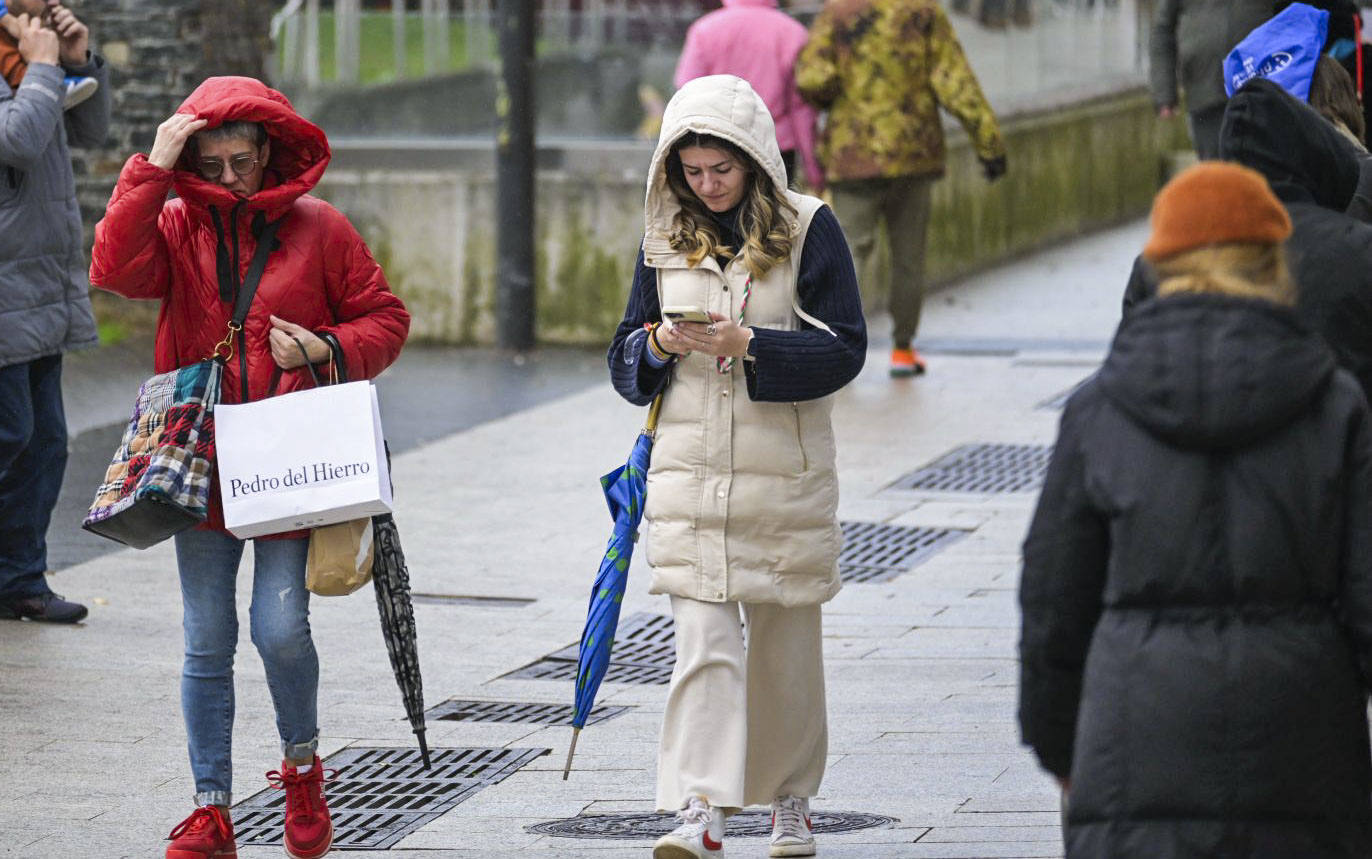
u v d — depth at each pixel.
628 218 39.97
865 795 15.59
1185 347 8.92
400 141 42.84
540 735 17.67
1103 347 38.72
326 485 13.45
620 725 18.00
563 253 40.25
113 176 37.56
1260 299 8.97
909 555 24.36
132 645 20.70
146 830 15.27
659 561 13.72
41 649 20.48
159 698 18.86
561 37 49.81
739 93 13.56
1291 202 12.29
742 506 13.59
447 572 23.78
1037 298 45.19
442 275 40.47
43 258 20.75
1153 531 8.99
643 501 13.91
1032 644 9.37
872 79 33.91
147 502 13.25
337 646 20.75
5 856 14.64
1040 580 9.32
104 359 35.78
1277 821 8.87
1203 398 8.86
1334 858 8.92
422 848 14.59
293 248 13.94
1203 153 29.95
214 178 13.76
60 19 21.39
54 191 20.88
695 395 13.73
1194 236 9.16
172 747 17.41
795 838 14.05
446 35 44.03
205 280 13.86
